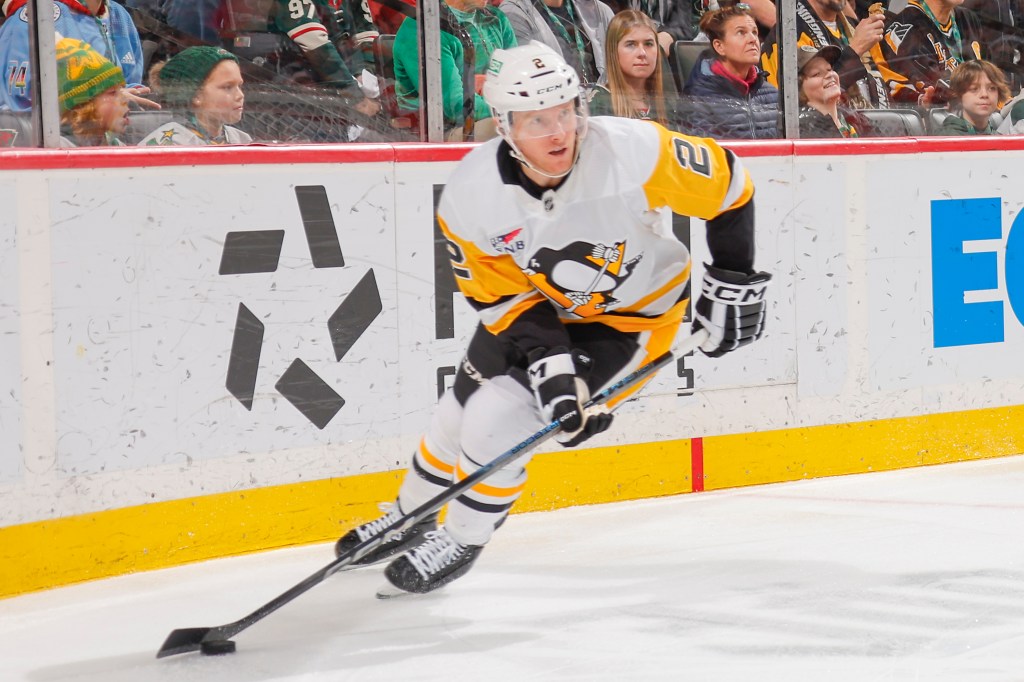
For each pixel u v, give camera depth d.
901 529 6.93
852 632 5.09
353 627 5.45
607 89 8.25
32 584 6.18
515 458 5.12
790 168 8.38
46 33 6.36
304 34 7.29
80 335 6.29
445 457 6.01
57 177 6.18
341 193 7.07
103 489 6.40
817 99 8.83
